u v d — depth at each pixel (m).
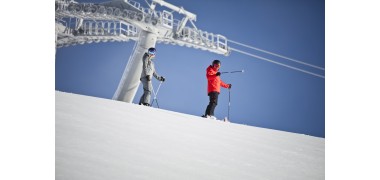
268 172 3.79
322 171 4.22
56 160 3.11
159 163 3.42
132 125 4.36
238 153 4.18
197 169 3.46
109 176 2.98
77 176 2.90
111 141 3.71
